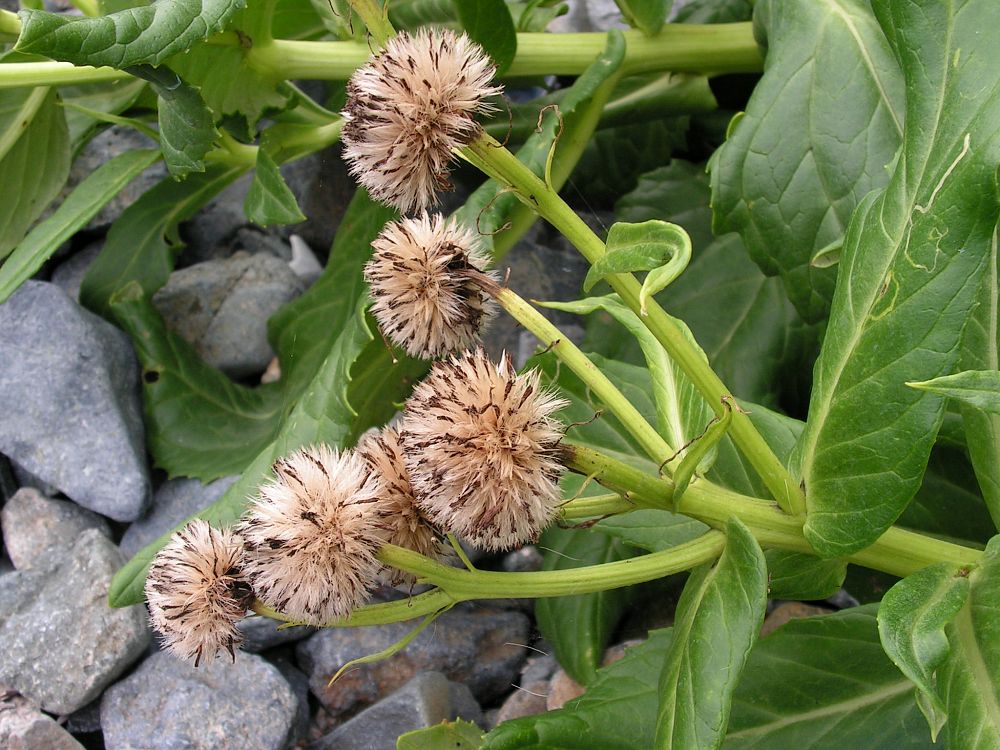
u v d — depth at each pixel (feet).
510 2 1.51
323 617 0.76
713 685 0.74
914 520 1.10
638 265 0.71
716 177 1.18
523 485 0.72
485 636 1.27
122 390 1.44
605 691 0.93
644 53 1.39
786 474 0.81
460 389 0.72
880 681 0.93
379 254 0.78
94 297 1.52
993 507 0.87
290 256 1.72
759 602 0.74
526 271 1.62
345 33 1.31
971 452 0.89
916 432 0.74
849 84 1.13
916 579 0.76
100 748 1.21
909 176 0.78
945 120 0.75
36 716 1.16
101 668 1.18
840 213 1.13
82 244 1.68
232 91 1.27
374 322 1.17
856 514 0.78
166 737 1.14
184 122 1.15
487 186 1.26
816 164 1.14
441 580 0.78
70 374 1.38
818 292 1.14
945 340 0.72
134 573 1.11
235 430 1.46
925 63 0.78
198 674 1.19
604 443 1.12
